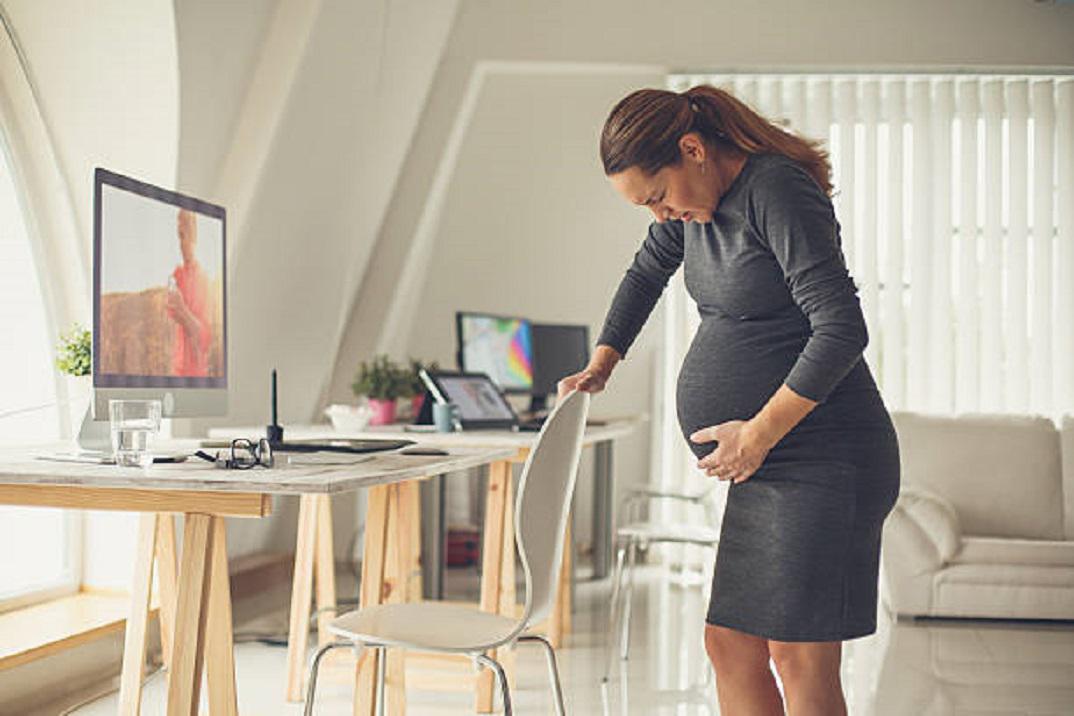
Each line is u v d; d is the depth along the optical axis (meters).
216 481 2.07
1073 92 6.69
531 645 4.81
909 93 6.79
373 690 2.67
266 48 4.46
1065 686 4.25
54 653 3.67
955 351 6.82
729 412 2.25
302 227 5.01
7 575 4.18
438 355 7.43
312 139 4.80
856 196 6.80
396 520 2.89
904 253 6.82
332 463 2.45
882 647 4.88
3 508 4.15
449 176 6.82
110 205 2.52
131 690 3.01
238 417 5.18
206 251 3.00
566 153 6.95
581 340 6.65
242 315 4.86
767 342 2.23
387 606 2.49
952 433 6.02
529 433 4.23
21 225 4.21
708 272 2.29
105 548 4.51
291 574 6.22
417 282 7.11
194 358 2.92
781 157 2.19
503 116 6.84
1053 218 6.74
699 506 6.91
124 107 4.11
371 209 5.87
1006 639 5.06
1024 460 5.95
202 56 4.09
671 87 6.79
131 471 2.22
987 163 6.75
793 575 2.18
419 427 4.39
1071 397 6.71
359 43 4.89
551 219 7.14
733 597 2.25
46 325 4.30
